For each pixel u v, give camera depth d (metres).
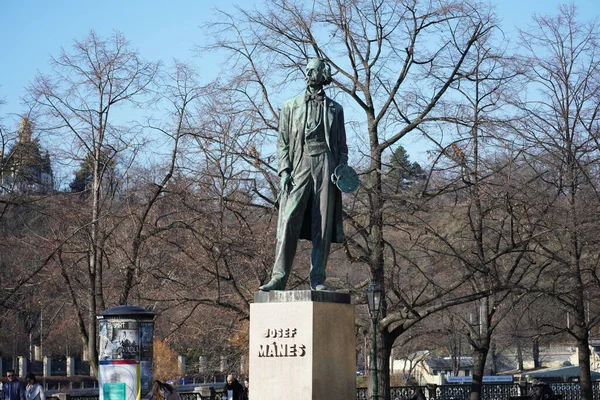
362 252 27.55
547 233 27.61
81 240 27.97
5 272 28.78
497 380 47.00
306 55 28.69
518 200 26.84
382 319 27.92
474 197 26.53
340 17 28.31
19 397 23.81
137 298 27.55
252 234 26.28
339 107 12.65
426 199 26.52
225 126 26.47
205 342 31.78
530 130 26.77
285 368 11.59
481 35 28.30
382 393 27.95
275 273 12.23
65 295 29.34
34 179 29.17
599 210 29.11
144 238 26.38
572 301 33.03
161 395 22.64
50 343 57.56
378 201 26.48
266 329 11.75
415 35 28.30
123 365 19.41
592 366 71.19
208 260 26.83
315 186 12.35
